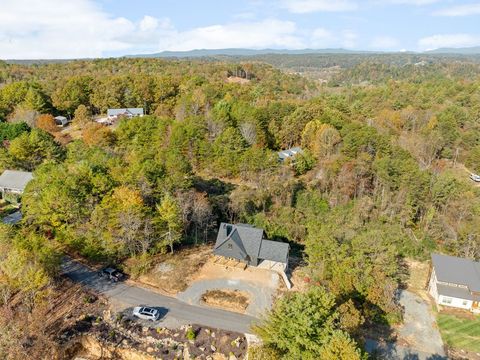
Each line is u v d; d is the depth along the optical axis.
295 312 28.44
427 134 104.81
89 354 35.56
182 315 38.62
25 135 71.88
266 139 90.62
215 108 94.94
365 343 37.44
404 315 42.50
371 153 77.88
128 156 69.75
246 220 59.28
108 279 44.09
